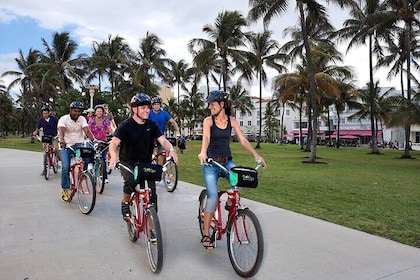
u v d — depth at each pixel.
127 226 4.82
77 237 4.63
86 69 40.03
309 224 5.32
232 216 3.71
